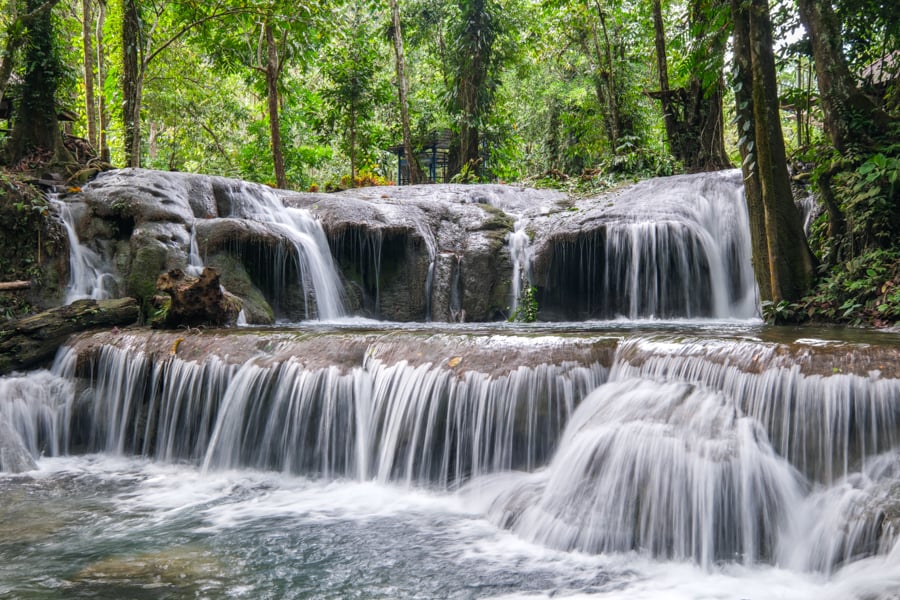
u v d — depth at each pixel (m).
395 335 7.41
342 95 23.14
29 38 12.32
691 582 4.48
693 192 12.88
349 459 6.93
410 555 4.96
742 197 12.27
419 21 25.55
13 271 10.17
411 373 6.80
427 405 6.57
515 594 4.30
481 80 22.67
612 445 5.44
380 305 12.84
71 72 13.05
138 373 8.23
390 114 28.34
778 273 9.55
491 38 22.56
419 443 6.55
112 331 9.02
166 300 9.71
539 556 4.93
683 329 8.80
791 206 9.63
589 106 23.92
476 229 13.38
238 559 4.89
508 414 6.27
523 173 30.28
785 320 9.40
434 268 12.98
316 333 7.98
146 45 17.50
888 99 10.03
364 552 5.02
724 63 10.62
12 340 8.84
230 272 11.07
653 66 25.88
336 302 12.50
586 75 26.23
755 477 4.89
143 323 10.14
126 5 16.08
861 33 10.47
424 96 28.94
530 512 5.43
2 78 11.53
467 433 6.40
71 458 8.08
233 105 30.22
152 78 24.19
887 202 8.98
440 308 12.71
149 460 7.94
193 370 7.86
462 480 6.36
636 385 5.93
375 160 26.62
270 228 11.63
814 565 4.51
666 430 5.32
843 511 4.55
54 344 9.10
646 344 6.18
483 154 24.17
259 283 11.65
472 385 6.45
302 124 30.55
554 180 18.45
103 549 5.11
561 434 6.11
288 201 13.61
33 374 8.77
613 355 6.34
